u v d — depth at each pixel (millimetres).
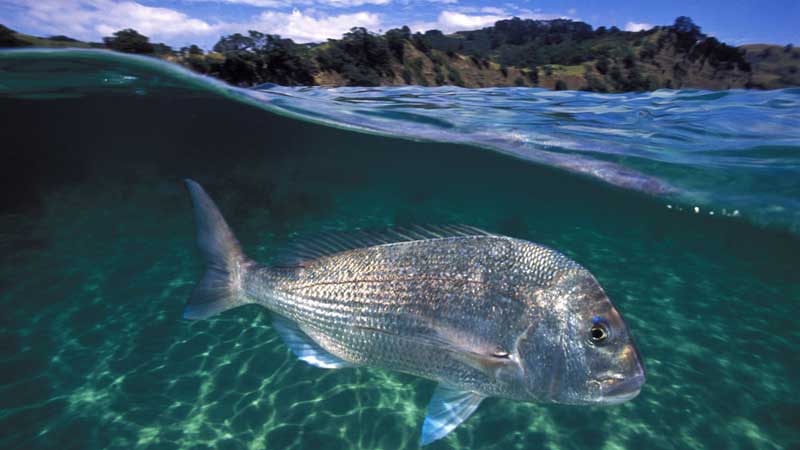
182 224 2023
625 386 444
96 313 1119
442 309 500
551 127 1729
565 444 708
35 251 1642
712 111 1887
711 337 1042
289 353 929
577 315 456
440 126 1968
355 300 535
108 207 2369
